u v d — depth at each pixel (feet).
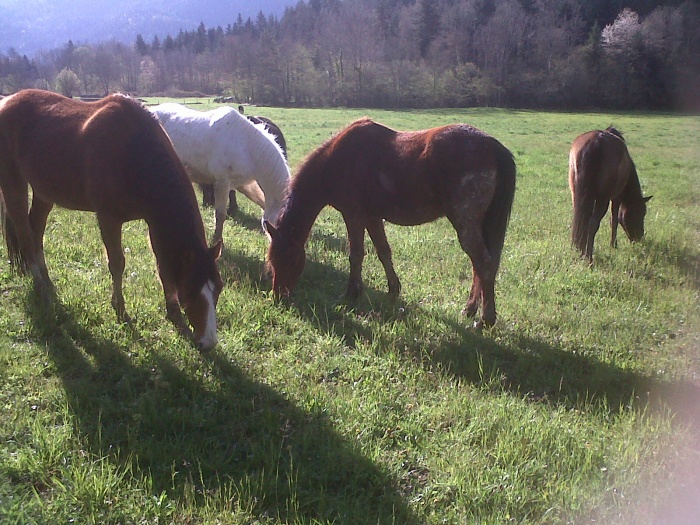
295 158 52.65
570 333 18.42
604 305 20.81
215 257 14.24
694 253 27.63
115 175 14.56
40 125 16.22
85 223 25.43
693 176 51.85
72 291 17.58
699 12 176.14
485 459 11.58
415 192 17.84
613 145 25.25
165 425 11.94
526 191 43.45
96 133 14.87
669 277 24.08
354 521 9.78
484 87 189.47
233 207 32.19
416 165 17.56
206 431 12.08
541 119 134.10
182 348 15.11
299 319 18.02
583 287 22.45
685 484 11.12
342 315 18.81
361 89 188.03
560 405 14.05
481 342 17.19
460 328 18.15
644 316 20.03
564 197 41.42
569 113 164.14
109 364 14.25
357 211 19.35
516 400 13.97
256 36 288.30
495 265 17.65
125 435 11.62
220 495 10.12
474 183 16.87
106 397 12.77
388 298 20.33
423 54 226.79
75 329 15.48
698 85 172.96
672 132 99.96
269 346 16.17
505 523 9.91
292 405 13.12
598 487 10.84
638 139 86.94
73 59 231.09
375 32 238.07
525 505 10.47
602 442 12.26
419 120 119.34
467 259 25.39
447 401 13.75
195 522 9.62
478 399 14.02
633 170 27.61
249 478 10.57
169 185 14.38
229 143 24.16
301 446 11.78
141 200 14.42
